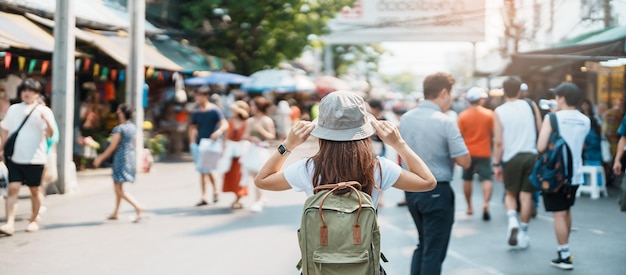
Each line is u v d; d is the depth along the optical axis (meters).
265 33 23.53
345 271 2.96
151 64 17.03
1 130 8.27
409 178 3.26
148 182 13.96
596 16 16.97
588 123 6.55
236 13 23.08
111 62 16.61
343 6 24.81
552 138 6.54
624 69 16.19
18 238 8.04
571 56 13.75
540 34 21.81
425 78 5.41
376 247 3.03
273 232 8.56
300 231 3.07
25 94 8.23
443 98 5.38
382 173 3.23
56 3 11.95
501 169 7.74
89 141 15.30
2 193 8.84
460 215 9.98
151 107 20.94
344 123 3.16
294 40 23.81
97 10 17.03
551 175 6.48
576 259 7.09
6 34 12.14
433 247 5.13
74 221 9.21
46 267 6.66
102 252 7.34
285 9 23.55
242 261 6.95
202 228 8.82
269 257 7.14
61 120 11.76
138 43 15.55
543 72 20.52
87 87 16.81
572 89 6.54
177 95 20.64
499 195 12.41
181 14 23.42
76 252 7.33
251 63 23.73
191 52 21.97
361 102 3.20
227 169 10.53
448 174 5.23
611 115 15.46
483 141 9.45
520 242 7.52
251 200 11.52
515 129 7.50
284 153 3.28
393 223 9.35
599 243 7.91
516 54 15.31
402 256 7.27
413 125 5.29
